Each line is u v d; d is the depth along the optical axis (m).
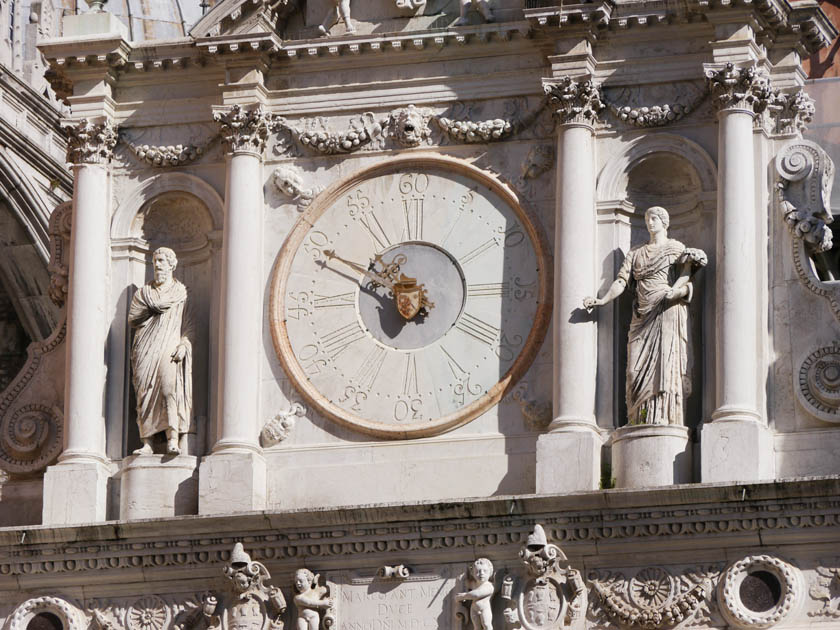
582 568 52.75
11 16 72.56
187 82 57.19
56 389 57.28
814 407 53.31
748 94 54.31
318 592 53.44
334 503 54.50
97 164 57.00
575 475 53.16
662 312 53.59
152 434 55.34
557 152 55.06
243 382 55.06
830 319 53.72
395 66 56.28
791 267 54.22
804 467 53.16
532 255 55.06
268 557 53.81
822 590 51.66
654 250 54.06
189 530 53.91
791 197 54.59
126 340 56.47
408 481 54.34
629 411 53.50
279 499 54.78
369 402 54.97
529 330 54.72
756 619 51.66
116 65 57.12
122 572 54.41
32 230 71.56
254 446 54.88
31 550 54.59
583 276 54.25
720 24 54.69
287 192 56.16
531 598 52.66
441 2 56.53
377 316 55.44
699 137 54.81
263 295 55.91
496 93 55.81
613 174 55.00
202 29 56.66
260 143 56.25
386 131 56.16
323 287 55.72
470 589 52.84
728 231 53.78
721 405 53.06
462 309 55.09
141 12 82.06
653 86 55.19
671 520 52.16
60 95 58.19
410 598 53.22
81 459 55.47
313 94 56.47
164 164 56.91
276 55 56.44
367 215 55.91
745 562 51.97
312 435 55.06
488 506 52.69
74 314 56.28
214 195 56.56
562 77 54.97
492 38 55.75
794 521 51.75
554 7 54.88
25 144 71.38
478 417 54.50
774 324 54.06
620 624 52.31
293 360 55.38
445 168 55.75
